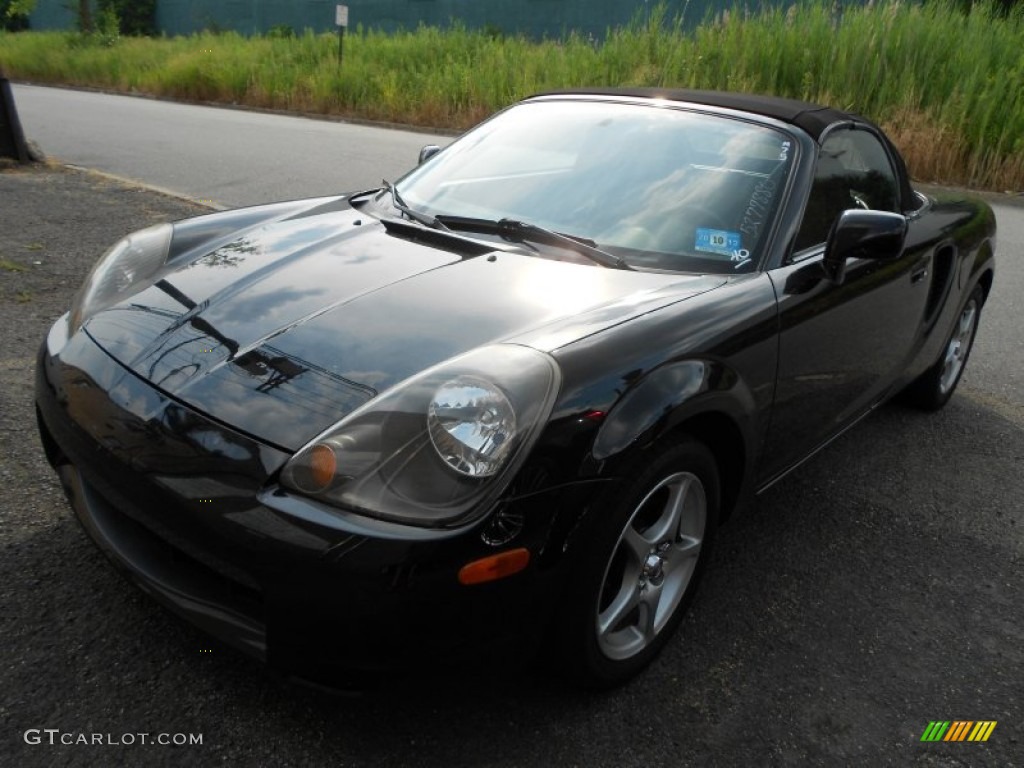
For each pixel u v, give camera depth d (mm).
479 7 27875
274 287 2465
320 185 8906
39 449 3176
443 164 3410
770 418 2611
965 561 3078
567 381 1964
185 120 15031
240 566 1852
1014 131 11453
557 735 2111
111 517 2260
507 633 1914
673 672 2385
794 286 2668
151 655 2234
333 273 2541
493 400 1862
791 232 2797
